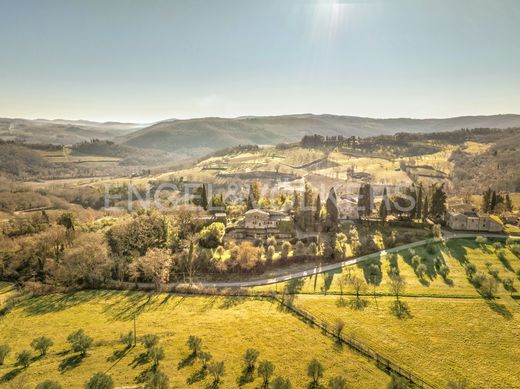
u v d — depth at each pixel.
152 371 71.06
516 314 89.81
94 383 61.97
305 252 130.75
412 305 95.25
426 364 73.75
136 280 117.06
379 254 129.88
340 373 71.25
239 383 68.00
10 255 132.38
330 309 94.56
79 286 114.31
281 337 83.31
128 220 153.00
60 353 78.00
